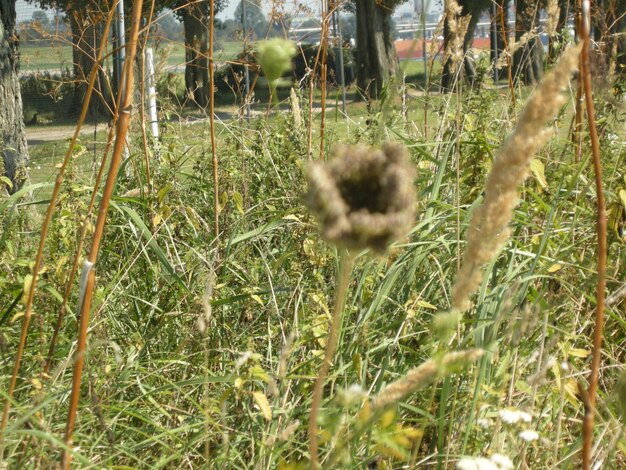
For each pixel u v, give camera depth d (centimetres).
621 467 271
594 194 367
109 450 262
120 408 258
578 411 278
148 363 316
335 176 108
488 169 367
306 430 269
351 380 291
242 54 456
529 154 143
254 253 409
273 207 418
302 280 332
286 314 315
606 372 322
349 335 305
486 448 254
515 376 267
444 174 387
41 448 239
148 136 450
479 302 278
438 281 334
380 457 246
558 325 312
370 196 108
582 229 364
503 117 426
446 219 327
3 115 749
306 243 327
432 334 263
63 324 327
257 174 451
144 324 345
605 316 331
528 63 467
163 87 579
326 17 397
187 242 390
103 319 305
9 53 761
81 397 280
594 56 398
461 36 355
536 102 140
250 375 258
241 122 499
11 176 744
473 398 238
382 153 108
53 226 341
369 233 105
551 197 369
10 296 345
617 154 407
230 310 342
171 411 288
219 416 276
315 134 512
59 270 299
